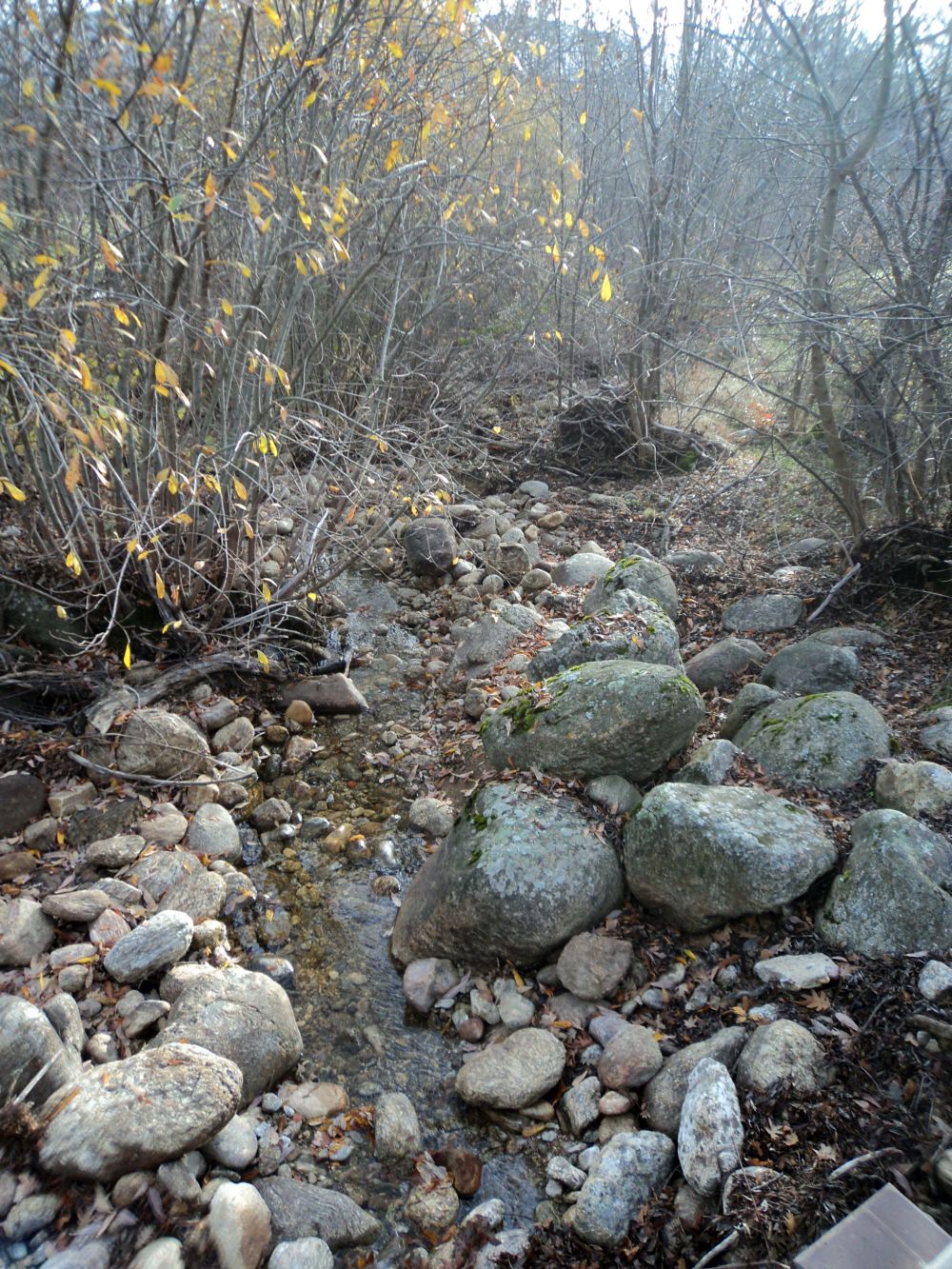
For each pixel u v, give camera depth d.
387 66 4.62
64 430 3.90
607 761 3.62
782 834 3.10
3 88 3.34
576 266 7.24
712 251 7.56
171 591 4.60
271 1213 2.38
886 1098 2.41
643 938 3.18
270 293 4.71
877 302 5.04
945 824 3.13
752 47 6.34
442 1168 2.61
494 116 5.95
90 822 3.73
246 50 4.20
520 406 8.84
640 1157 2.44
